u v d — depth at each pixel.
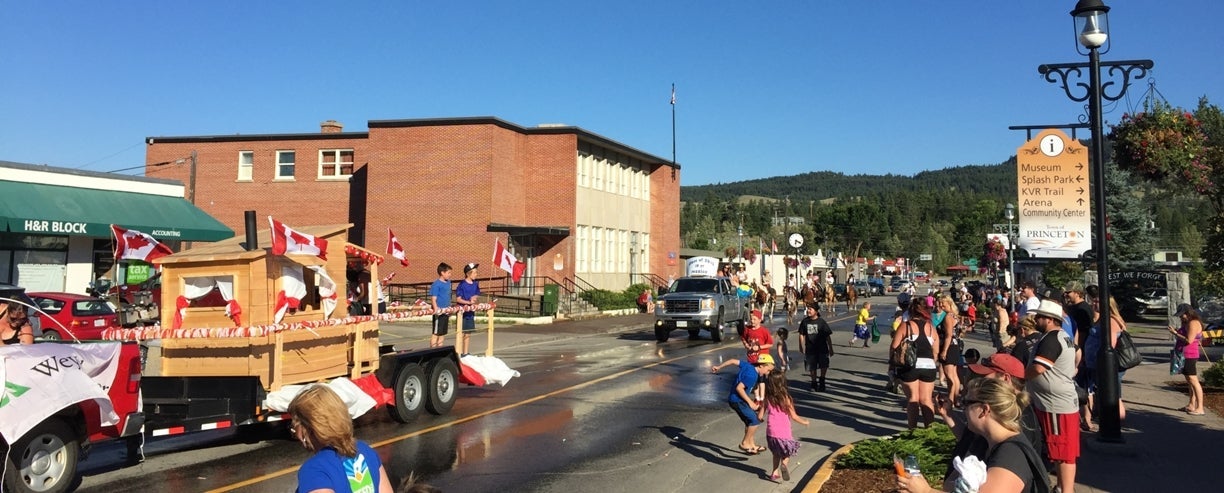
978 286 47.53
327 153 38.34
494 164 34.62
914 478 3.95
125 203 25.42
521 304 33.75
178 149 39.22
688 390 14.53
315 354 9.96
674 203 48.25
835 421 11.57
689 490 7.95
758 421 9.51
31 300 17.33
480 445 9.94
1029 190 11.31
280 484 8.08
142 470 8.66
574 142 36.78
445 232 34.69
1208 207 16.59
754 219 165.12
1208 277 15.19
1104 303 9.19
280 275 9.48
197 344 9.38
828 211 127.25
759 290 34.34
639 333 28.75
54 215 22.75
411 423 11.35
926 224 166.50
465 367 12.68
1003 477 3.82
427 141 35.09
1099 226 9.34
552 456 9.36
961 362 12.37
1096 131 9.52
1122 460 8.53
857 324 23.83
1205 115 12.78
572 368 18.03
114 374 7.94
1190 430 10.10
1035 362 6.76
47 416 6.98
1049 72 9.89
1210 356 20.28
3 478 6.81
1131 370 16.62
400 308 13.28
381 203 35.31
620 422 11.46
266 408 9.16
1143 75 9.50
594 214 39.59
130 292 20.86
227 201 38.88
